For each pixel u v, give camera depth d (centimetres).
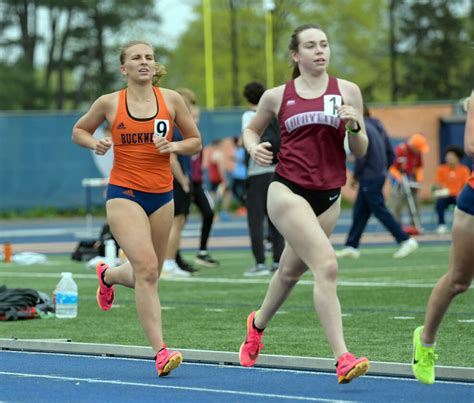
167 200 1809
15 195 7919
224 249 4956
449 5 13888
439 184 5547
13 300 2491
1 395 1580
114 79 14012
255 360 1800
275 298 1739
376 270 3609
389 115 8625
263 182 3434
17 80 13338
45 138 7950
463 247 1517
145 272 1762
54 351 2042
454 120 8594
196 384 1666
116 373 1777
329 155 1673
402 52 14212
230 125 8069
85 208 8025
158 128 1781
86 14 13875
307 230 1628
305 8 14638
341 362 1568
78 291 3125
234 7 14250
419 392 1574
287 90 1691
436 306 1581
